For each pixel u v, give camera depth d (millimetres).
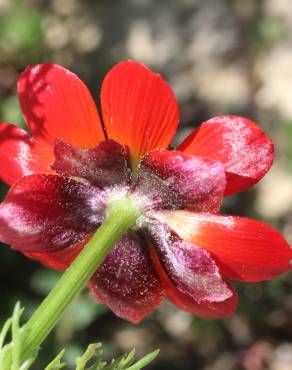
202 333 139
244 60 175
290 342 140
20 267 130
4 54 160
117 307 50
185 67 175
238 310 141
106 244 47
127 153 48
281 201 153
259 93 169
